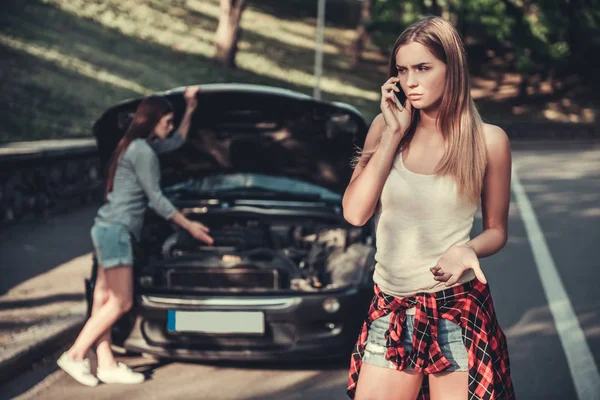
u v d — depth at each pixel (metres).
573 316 8.23
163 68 35.16
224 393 6.03
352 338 6.52
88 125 23.42
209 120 7.12
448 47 3.27
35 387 6.13
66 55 30.20
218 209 6.88
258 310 6.39
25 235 11.73
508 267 10.63
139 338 6.56
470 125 3.32
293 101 6.81
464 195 3.33
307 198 7.36
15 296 8.25
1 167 12.15
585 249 11.84
